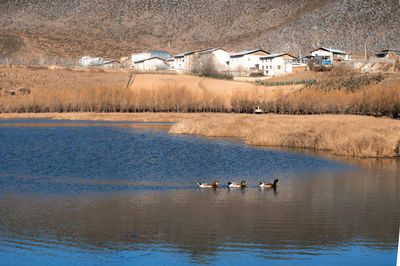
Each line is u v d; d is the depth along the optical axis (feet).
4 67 602.85
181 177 117.50
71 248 64.64
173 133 230.48
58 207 86.94
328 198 93.97
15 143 186.70
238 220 77.66
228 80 523.70
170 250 63.67
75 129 254.88
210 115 350.84
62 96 410.11
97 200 92.27
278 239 68.54
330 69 525.34
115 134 225.97
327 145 167.22
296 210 84.33
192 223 76.28
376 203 89.51
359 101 337.31
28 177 116.06
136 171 125.18
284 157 148.97
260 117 311.27
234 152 160.15
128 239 68.59
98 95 408.46
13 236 69.41
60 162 139.74
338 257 61.41
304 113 362.74
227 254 62.18
